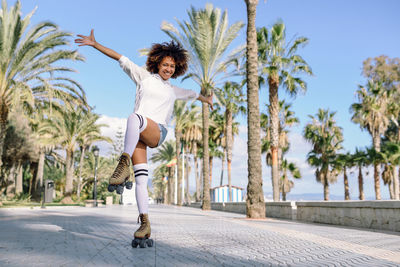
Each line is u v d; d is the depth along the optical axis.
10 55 16.45
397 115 36.69
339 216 9.20
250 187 11.00
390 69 44.00
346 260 2.79
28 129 27.12
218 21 20.84
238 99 34.56
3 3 16.05
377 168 31.19
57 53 17.11
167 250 3.01
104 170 45.72
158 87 3.46
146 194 3.28
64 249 2.97
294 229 6.30
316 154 34.47
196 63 21.66
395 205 6.84
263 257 2.81
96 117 28.86
